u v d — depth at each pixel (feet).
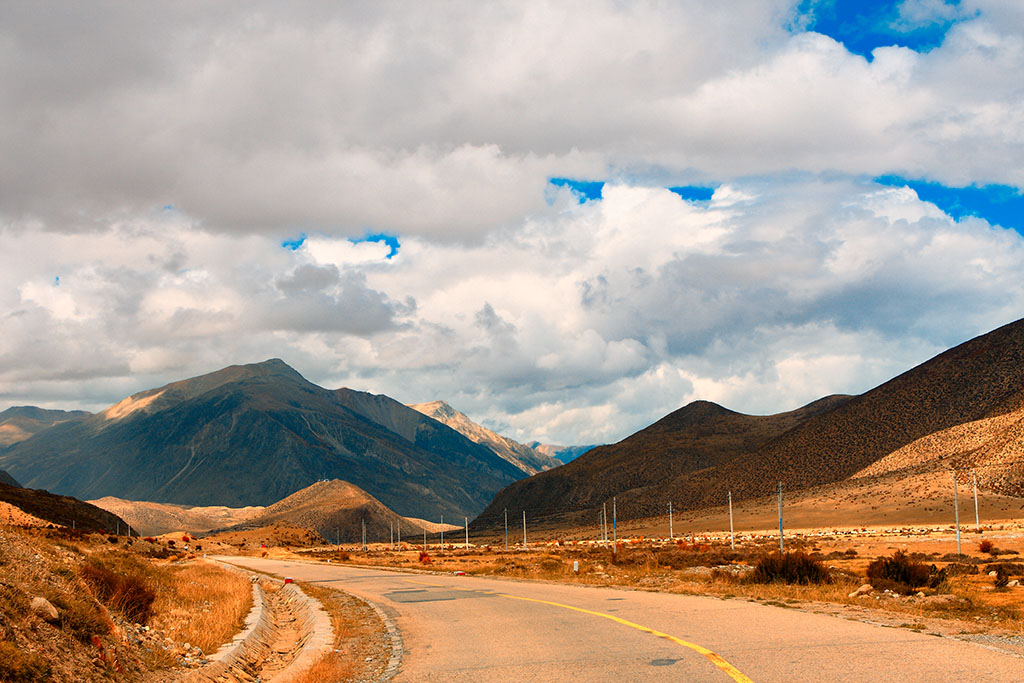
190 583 107.45
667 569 144.66
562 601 78.43
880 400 641.81
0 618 34.63
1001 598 79.30
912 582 86.84
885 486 476.95
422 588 107.86
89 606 43.47
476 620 64.28
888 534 339.77
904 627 51.24
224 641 53.42
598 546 343.05
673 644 45.98
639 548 286.46
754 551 223.10
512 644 49.39
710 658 40.83
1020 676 34.58
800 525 441.68
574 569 127.54
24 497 414.21
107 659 37.68
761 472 627.05
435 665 43.06
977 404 568.00
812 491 532.73
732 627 52.65
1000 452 438.81
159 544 417.28
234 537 594.65
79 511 443.73
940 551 211.20
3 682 30.09
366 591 104.47
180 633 53.36
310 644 54.44
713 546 277.85
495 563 205.87
